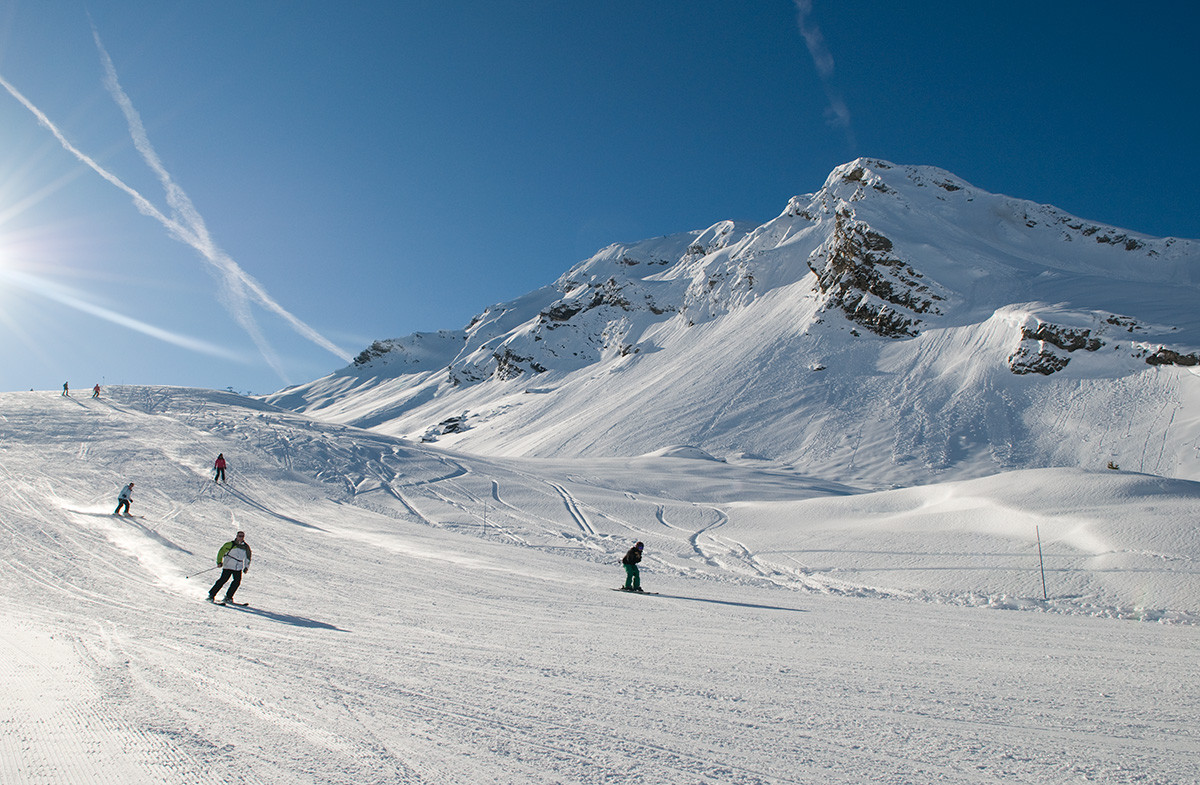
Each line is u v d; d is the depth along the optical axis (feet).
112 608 29.81
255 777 10.86
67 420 144.97
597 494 119.44
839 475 216.33
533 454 288.10
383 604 35.55
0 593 32.30
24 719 13.12
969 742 14.74
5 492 79.71
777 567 65.51
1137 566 51.29
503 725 14.78
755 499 131.75
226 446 132.98
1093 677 22.20
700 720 15.90
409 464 136.36
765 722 15.94
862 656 25.62
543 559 62.85
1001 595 49.67
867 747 14.23
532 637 27.17
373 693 16.96
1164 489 70.03
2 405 157.28
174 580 40.60
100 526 62.59
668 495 132.05
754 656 24.84
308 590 39.88
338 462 131.34
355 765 11.75
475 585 45.01
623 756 13.06
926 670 23.00
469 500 109.29
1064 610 45.16
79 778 10.34
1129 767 13.21
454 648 23.97
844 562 64.80
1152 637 32.14
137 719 13.62
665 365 393.50
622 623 32.45
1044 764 13.33
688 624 33.09
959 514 75.97
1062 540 61.00
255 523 75.61
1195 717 17.17
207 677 17.69
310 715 14.74
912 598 51.34
